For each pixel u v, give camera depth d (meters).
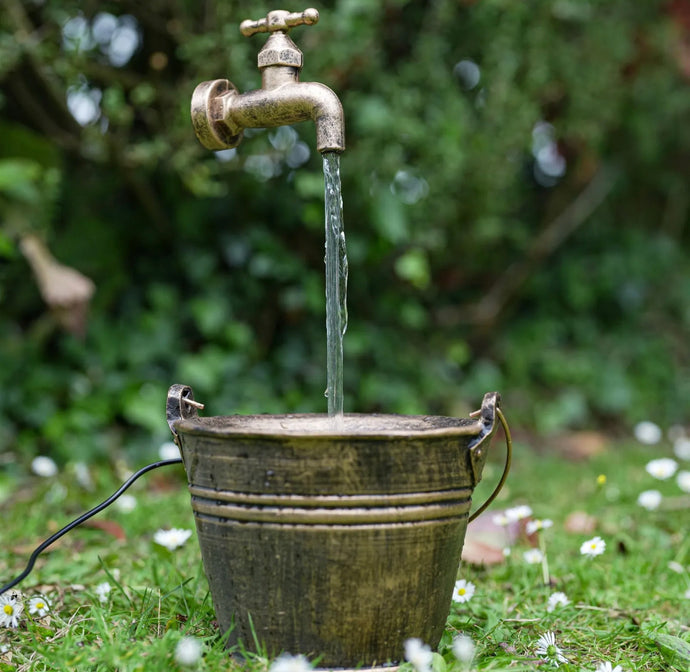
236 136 1.73
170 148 3.57
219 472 1.47
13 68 3.42
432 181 3.81
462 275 4.61
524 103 4.00
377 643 1.46
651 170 5.43
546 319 5.01
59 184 3.80
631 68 4.73
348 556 1.42
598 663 1.67
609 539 2.53
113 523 2.44
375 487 1.41
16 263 3.83
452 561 1.53
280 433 1.39
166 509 2.81
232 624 1.51
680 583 2.14
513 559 2.32
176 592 1.92
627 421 4.85
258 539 1.44
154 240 4.06
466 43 3.99
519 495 3.18
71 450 3.50
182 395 1.65
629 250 5.28
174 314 3.93
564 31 4.33
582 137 4.44
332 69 3.41
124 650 1.55
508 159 4.08
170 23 3.48
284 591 1.44
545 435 4.50
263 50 1.66
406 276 3.91
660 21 4.64
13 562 2.24
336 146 1.61
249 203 3.95
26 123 3.83
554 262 5.20
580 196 5.04
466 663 1.51
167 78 3.70
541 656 1.64
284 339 4.15
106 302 3.87
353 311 4.19
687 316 5.32
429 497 1.45
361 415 1.83
